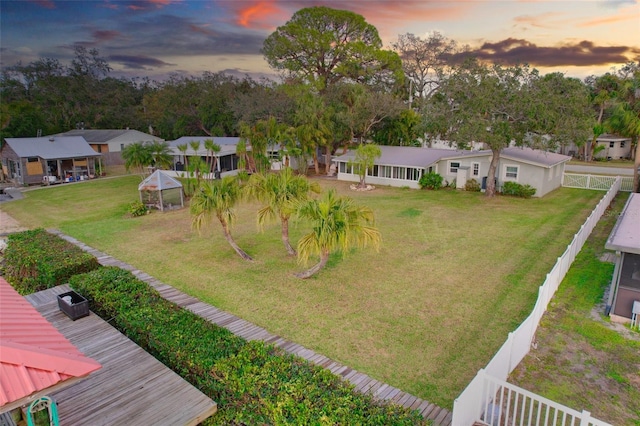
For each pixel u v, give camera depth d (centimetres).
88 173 3328
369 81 4325
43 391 354
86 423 550
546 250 1403
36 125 4856
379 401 551
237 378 585
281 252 1441
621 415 616
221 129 4759
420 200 2308
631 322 881
